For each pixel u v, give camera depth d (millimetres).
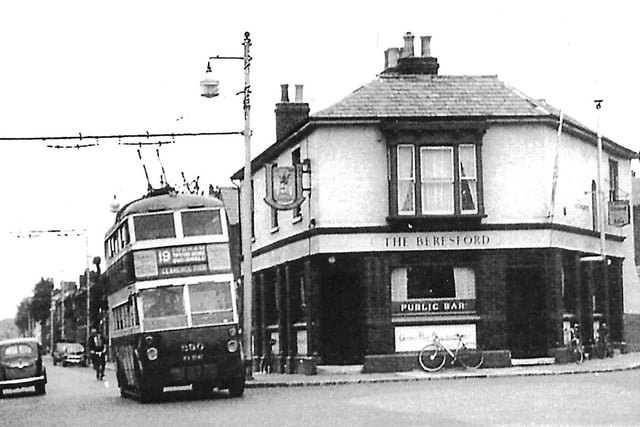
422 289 36781
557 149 36406
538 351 37625
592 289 41156
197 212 27641
